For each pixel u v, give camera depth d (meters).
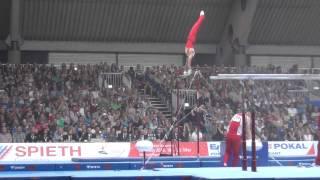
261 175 10.16
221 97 29.80
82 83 30.61
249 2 32.62
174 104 28.83
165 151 20.00
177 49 36.19
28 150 22.41
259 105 29.06
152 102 30.30
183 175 10.35
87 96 29.00
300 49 37.56
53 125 25.47
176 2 32.84
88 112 27.33
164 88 30.17
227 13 34.53
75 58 35.03
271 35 36.22
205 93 29.36
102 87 30.69
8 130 24.81
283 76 12.00
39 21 32.97
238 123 14.19
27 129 24.84
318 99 29.39
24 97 28.19
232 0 33.56
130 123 26.39
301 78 12.10
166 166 14.95
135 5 32.75
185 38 35.75
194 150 23.25
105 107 28.23
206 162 15.30
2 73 30.53
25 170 13.73
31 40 34.28
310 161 16.44
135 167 14.41
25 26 33.19
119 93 29.72
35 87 29.47
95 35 34.56
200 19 14.00
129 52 35.75
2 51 33.78
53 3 31.86
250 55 36.97
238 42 34.88
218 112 28.03
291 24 35.41
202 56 36.62
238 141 14.14
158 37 35.47
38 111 26.56
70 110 27.03
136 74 31.83
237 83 30.50
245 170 11.49
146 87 31.08
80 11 32.66
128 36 35.03
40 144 22.59
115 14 33.22
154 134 25.23
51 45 34.59
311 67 37.94
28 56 34.41
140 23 34.12
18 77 30.16
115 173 10.62
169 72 31.98
